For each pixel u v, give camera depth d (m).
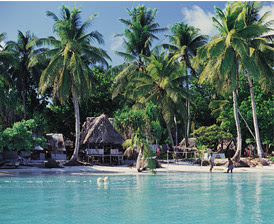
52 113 49.19
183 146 38.62
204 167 27.78
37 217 6.16
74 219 5.95
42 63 39.53
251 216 6.16
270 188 11.37
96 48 32.88
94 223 5.60
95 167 27.70
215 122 53.72
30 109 47.44
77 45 29.69
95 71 49.69
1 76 37.78
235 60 30.83
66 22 30.92
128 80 40.88
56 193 9.93
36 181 14.70
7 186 12.30
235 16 29.98
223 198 8.66
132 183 13.50
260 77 31.81
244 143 50.06
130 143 20.67
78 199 8.55
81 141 35.44
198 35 43.31
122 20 44.69
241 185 12.51
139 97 40.03
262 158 31.59
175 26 43.91
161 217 6.09
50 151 40.62
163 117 37.88
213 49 29.09
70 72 31.28
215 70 30.78
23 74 42.69
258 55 32.16
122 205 7.50
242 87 44.00
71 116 47.88
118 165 32.88
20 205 7.60
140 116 20.56
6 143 24.38
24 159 31.28
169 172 21.89
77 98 31.80
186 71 42.94
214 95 51.47
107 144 34.50
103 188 11.39
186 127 39.16
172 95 36.06
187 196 9.09
